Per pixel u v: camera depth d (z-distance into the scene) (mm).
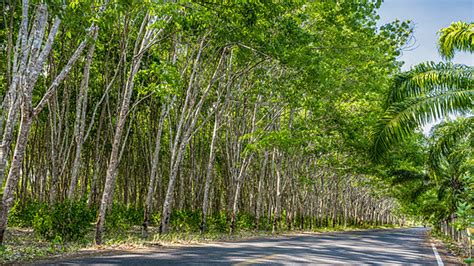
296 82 20172
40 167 27562
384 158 12391
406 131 11969
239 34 15609
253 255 12078
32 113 12023
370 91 23438
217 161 37438
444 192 26469
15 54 13070
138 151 33875
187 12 13461
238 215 32250
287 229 36156
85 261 9805
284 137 21859
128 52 21922
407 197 38312
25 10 12227
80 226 16047
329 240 21312
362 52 19531
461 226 15438
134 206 34188
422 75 12625
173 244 15938
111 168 15375
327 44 19172
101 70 23891
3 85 20016
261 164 32906
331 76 19969
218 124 24359
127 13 15797
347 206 58344
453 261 14070
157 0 11938
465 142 16859
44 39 18609
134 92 25094
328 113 25531
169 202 20750
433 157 14953
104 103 23859
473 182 24047
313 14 18406
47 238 15680
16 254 11172
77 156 18812
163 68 15828
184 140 20766
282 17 16297
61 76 12422
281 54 16797
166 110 22797
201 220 24047
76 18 10742
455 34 12617
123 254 11617
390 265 11242
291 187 39656
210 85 20734
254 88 22484
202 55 21516
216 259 10773
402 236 31594
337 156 36719
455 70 12516
